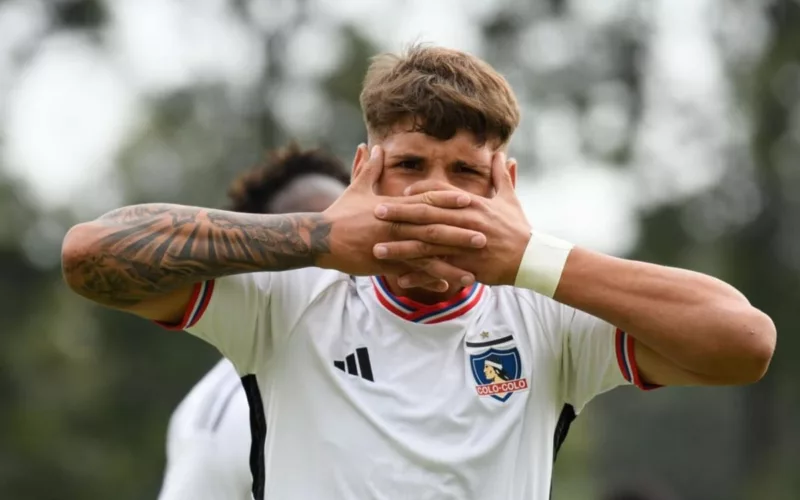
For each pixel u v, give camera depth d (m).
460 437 6.16
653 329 6.10
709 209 58.12
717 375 6.19
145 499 53.34
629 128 60.47
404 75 6.37
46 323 53.62
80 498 51.62
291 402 6.28
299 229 6.19
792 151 56.56
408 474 6.06
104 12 58.19
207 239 6.12
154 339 54.28
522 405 6.29
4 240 54.25
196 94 57.59
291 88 57.66
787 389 56.91
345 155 56.44
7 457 50.75
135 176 57.62
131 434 53.66
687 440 68.62
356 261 6.19
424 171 6.34
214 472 8.12
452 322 6.34
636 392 69.75
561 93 60.72
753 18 57.56
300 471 6.20
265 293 6.41
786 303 57.41
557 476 60.19
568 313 6.54
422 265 6.22
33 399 51.94
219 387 8.54
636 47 60.50
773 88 55.91
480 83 6.36
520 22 61.25
